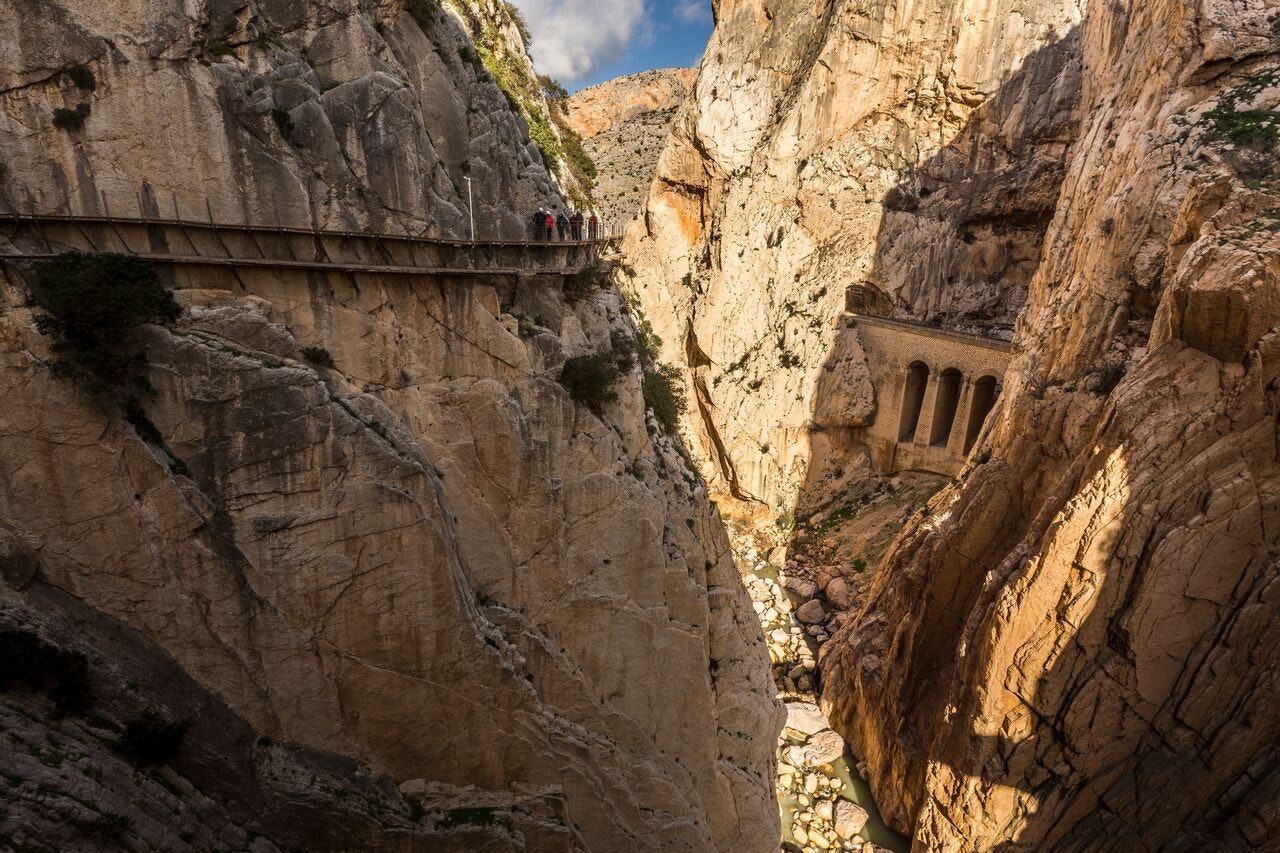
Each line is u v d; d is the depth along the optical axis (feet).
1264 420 59.00
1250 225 63.10
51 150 32.71
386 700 42.09
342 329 39.40
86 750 30.76
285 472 36.94
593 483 50.11
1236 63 83.71
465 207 46.88
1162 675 63.00
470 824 44.47
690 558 59.52
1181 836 63.57
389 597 40.45
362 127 40.68
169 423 34.58
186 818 33.58
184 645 36.45
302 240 38.29
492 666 44.29
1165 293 70.90
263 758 38.60
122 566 34.42
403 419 42.16
